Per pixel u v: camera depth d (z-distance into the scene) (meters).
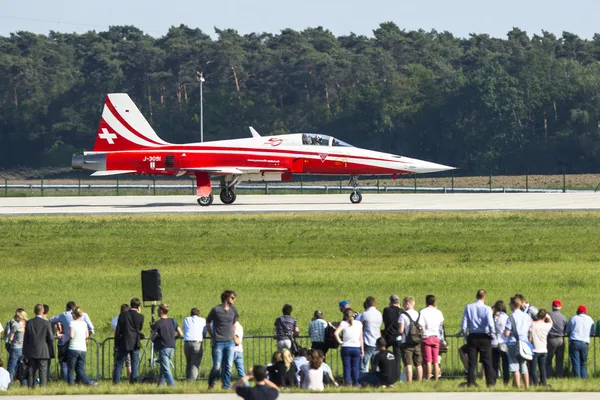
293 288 140.50
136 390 73.31
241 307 125.62
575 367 86.44
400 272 154.00
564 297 129.38
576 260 164.88
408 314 82.31
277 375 75.94
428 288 138.38
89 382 85.12
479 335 79.88
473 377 79.94
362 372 82.44
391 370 76.94
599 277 146.00
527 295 131.12
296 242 190.75
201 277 152.25
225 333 79.62
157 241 194.75
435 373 83.25
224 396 70.62
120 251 183.25
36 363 82.12
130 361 86.81
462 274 150.50
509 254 173.12
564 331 87.56
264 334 108.81
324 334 83.31
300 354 80.88
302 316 118.44
